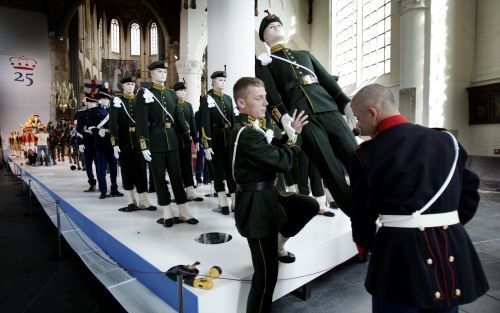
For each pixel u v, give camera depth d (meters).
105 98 5.70
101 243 3.47
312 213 2.07
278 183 2.26
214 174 4.18
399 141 1.25
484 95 8.14
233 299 2.05
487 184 7.35
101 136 5.22
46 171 9.68
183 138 4.67
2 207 6.66
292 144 1.86
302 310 2.51
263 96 1.88
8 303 2.75
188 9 14.86
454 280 1.19
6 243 4.36
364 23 11.95
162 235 3.12
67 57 22.72
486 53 8.22
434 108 8.46
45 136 11.92
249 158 1.81
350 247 3.05
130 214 4.10
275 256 1.90
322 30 14.33
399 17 9.70
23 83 19.75
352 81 12.80
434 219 1.22
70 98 21.05
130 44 38.69
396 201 1.23
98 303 2.74
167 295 2.22
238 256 2.53
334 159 2.33
